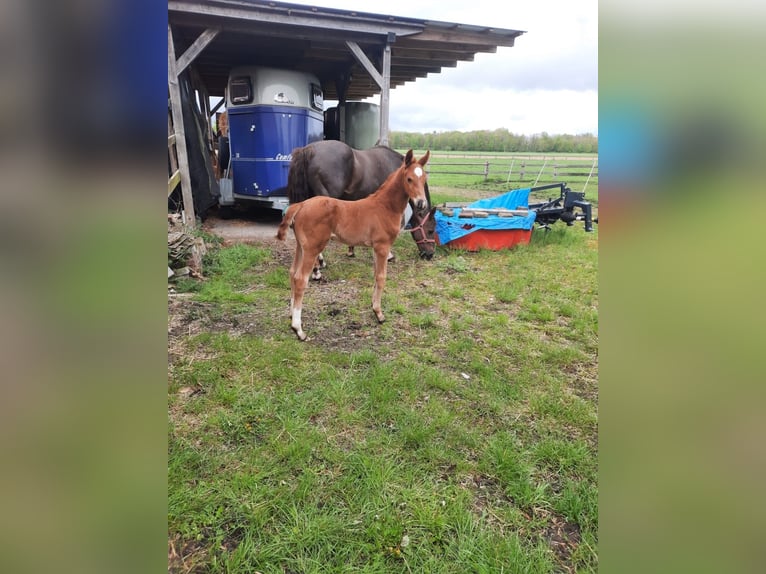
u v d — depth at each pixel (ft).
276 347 9.96
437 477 6.30
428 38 19.94
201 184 22.47
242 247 17.74
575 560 5.14
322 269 16.28
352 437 7.08
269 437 6.94
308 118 23.09
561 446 7.04
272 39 22.09
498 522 5.61
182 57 17.43
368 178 17.78
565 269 17.46
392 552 5.10
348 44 19.69
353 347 10.33
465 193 42.06
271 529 5.34
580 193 21.34
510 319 12.63
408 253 18.97
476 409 8.07
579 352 10.56
